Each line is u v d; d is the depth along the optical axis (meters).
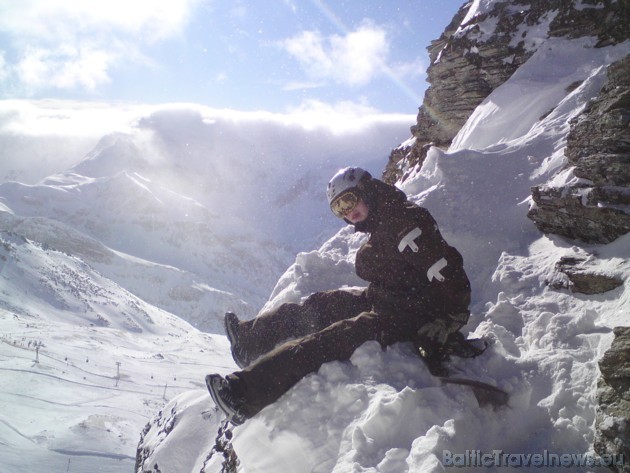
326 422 2.62
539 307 3.83
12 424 69.75
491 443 2.57
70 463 61.81
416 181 6.16
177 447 4.48
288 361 2.84
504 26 10.13
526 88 8.59
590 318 3.40
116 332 140.38
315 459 2.52
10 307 131.62
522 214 5.04
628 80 4.32
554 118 6.88
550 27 9.37
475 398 2.68
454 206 5.35
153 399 93.19
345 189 3.24
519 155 6.00
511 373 2.99
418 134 12.01
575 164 4.73
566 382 2.84
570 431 2.56
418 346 3.06
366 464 2.31
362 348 2.93
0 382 83.38
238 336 3.56
